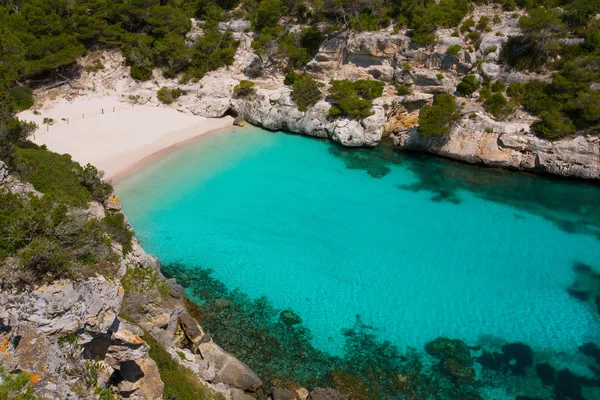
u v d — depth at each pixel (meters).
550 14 52.41
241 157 53.38
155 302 24.58
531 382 26.44
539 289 33.84
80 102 63.44
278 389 24.58
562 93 50.78
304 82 59.06
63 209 19.72
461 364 27.64
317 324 30.69
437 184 48.06
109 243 22.69
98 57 70.25
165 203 44.22
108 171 48.66
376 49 60.34
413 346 29.03
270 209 43.66
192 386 21.12
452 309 32.06
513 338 29.61
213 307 31.91
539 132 49.06
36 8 66.88
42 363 14.34
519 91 53.16
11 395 12.71
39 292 15.31
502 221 41.84
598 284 34.19
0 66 49.22
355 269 35.97
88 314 15.82
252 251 37.91
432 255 37.56
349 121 55.78
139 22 75.88
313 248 38.34
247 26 73.81
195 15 80.81
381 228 41.00
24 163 31.41
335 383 26.09
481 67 55.16
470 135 51.03
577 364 27.66
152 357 20.67
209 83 66.19
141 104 64.38
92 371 15.52
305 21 71.38
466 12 60.75
